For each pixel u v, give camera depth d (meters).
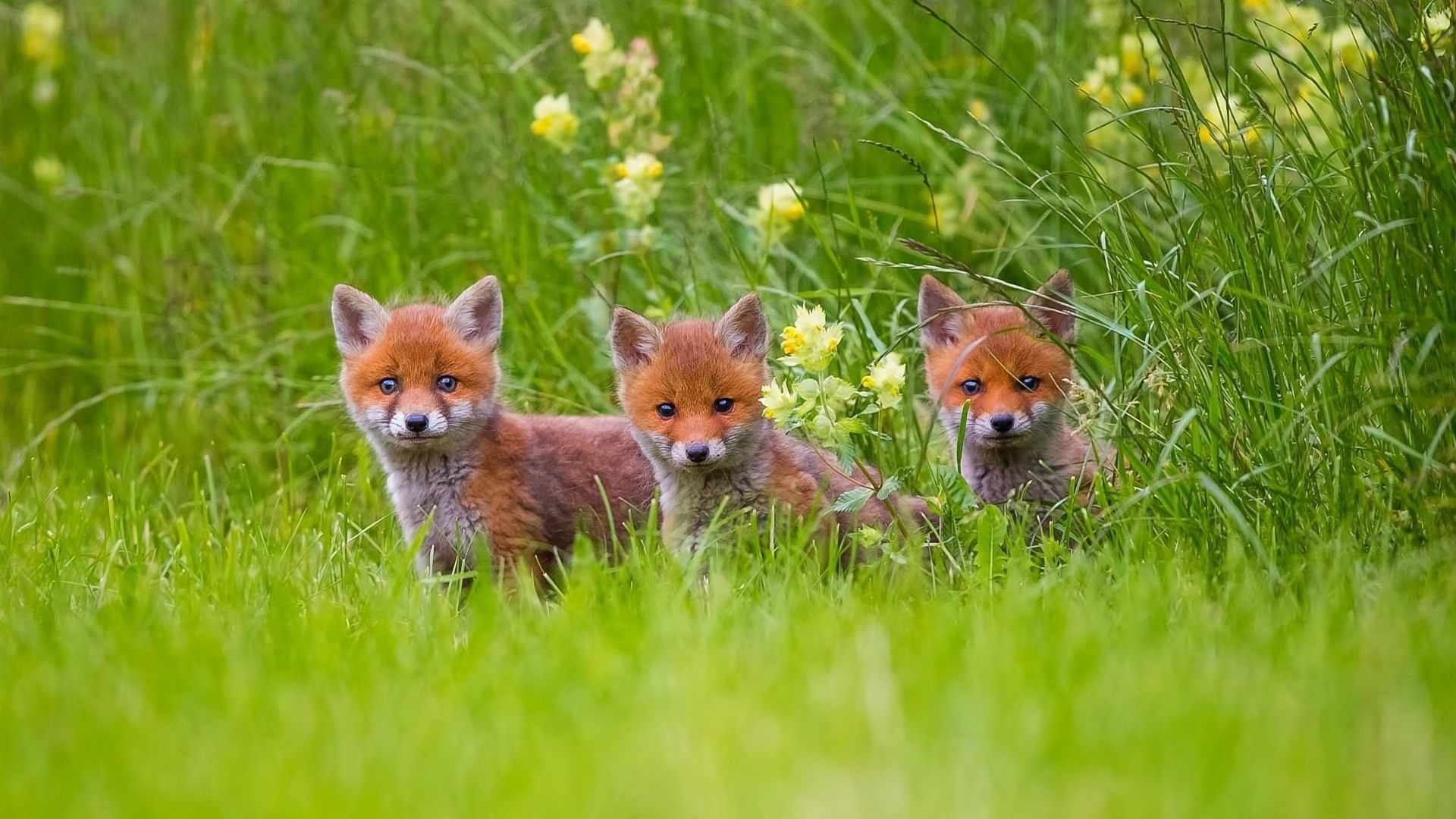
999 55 14.47
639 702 6.80
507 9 15.63
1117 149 13.52
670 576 8.83
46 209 15.46
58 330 15.17
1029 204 13.53
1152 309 9.75
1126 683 6.71
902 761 6.19
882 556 10.15
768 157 14.63
